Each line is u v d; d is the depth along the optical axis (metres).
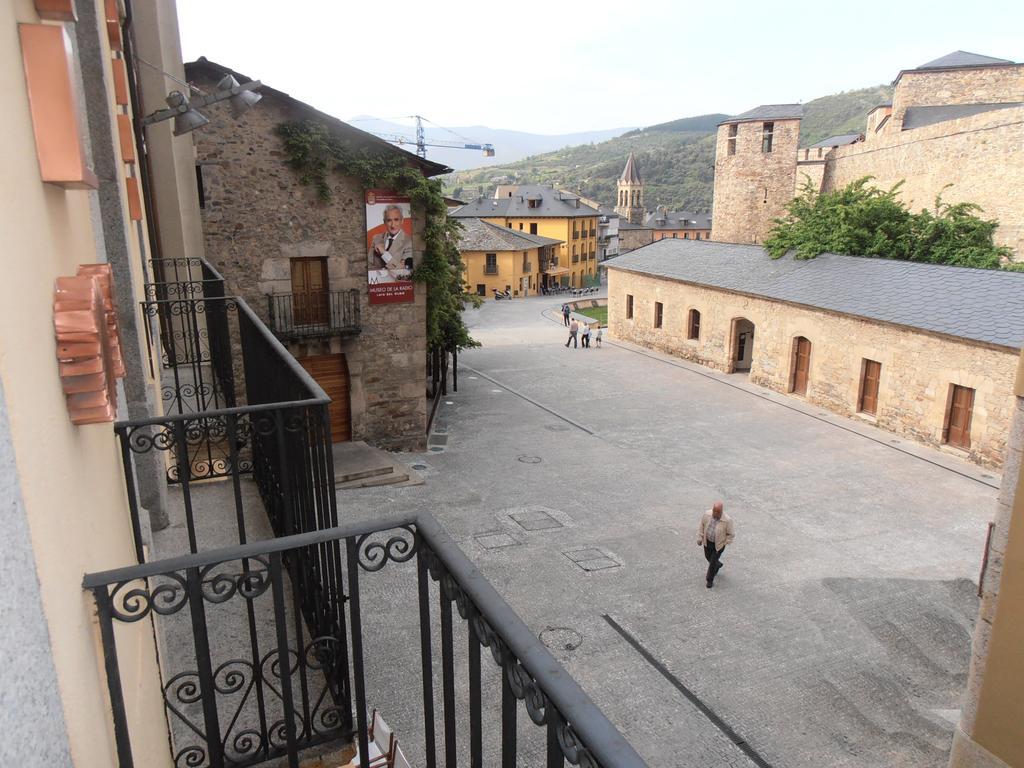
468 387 25.62
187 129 9.98
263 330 5.12
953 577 11.48
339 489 14.85
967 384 17.12
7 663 1.14
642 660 9.05
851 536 13.07
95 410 1.80
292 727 2.56
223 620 4.78
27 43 1.68
